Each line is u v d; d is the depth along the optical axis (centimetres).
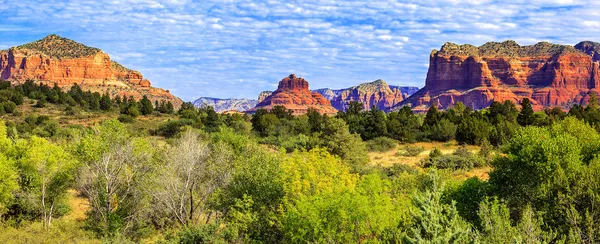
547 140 2044
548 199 1822
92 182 2895
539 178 1952
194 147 2912
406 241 1390
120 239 2406
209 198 2695
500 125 6588
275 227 2177
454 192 2239
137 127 8325
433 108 8262
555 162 1903
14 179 2738
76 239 2473
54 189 2955
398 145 6956
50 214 2827
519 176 2050
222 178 2705
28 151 2894
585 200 1692
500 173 2172
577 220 1582
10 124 7219
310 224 1777
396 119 8025
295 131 7838
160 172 2709
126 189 2950
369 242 1678
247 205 2114
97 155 2819
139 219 2762
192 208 2809
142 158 2994
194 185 2808
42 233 2514
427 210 1413
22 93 11031
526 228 1448
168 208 2720
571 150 1998
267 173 2322
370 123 7519
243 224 2119
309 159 2302
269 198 2225
